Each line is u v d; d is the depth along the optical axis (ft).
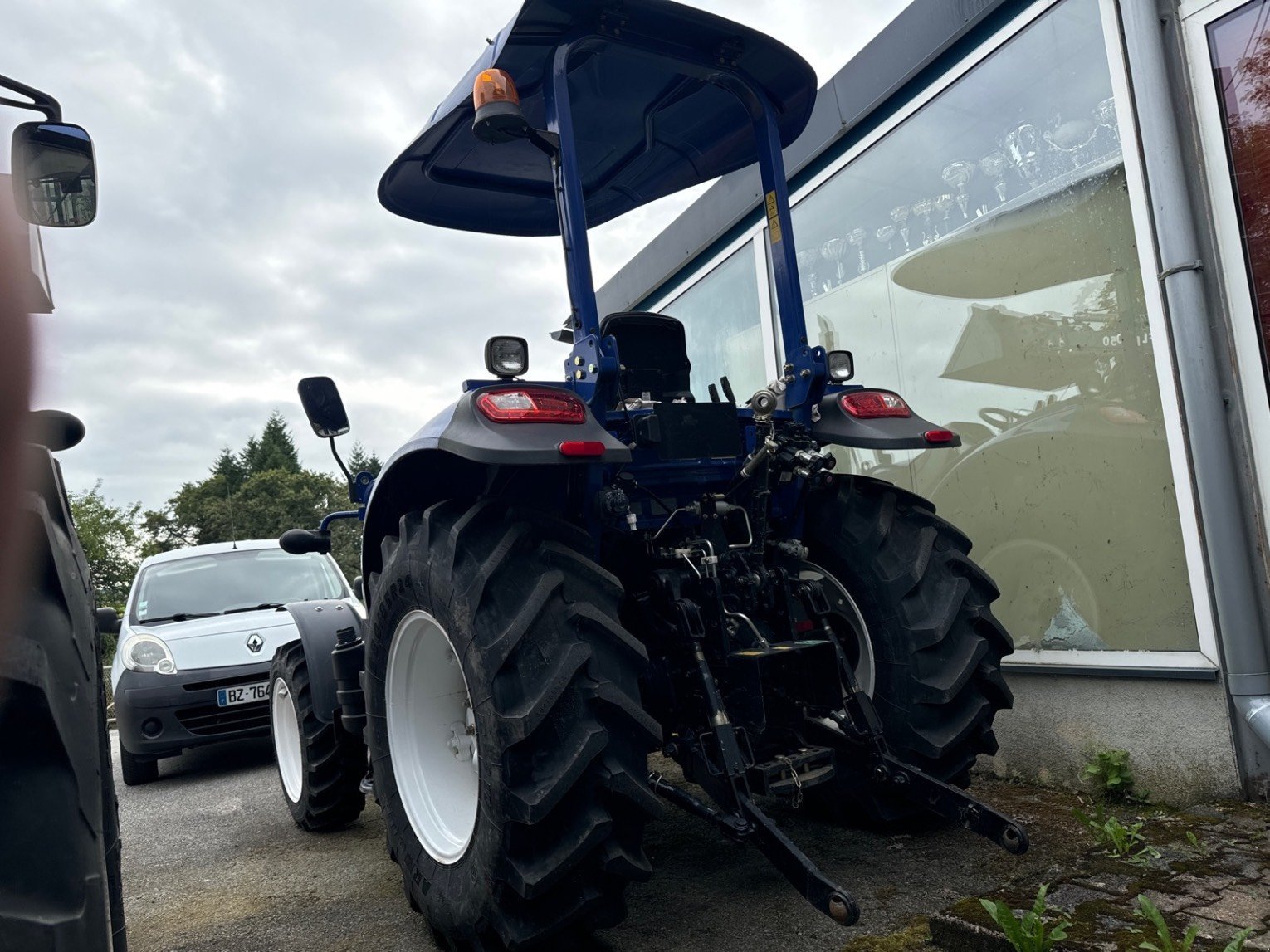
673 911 7.82
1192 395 9.34
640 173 11.30
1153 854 7.88
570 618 6.58
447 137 10.25
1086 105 10.77
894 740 8.58
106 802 5.50
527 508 7.29
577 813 6.36
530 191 11.64
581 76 9.05
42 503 3.84
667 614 7.91
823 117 14.87
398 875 10.00
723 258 18.49
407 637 8.25
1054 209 11.21
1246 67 9.19
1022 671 11.16
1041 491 11.37
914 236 13.44
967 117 12.41
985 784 11.15
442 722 8.50
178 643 17.81
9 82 4.37
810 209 15.71
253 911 9.18
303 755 11.79
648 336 9.53
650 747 6.64
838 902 5.83
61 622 3.93
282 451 229.45
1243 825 8.50
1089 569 10.73
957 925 6.54
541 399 6.84
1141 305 10.20
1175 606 9.86
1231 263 9.32
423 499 9.00
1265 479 9.06
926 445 8.73
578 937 6.72
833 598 9.37
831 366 9.78
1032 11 11.28
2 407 2.72
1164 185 9.57
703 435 8.09
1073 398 10.98
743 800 6.73
